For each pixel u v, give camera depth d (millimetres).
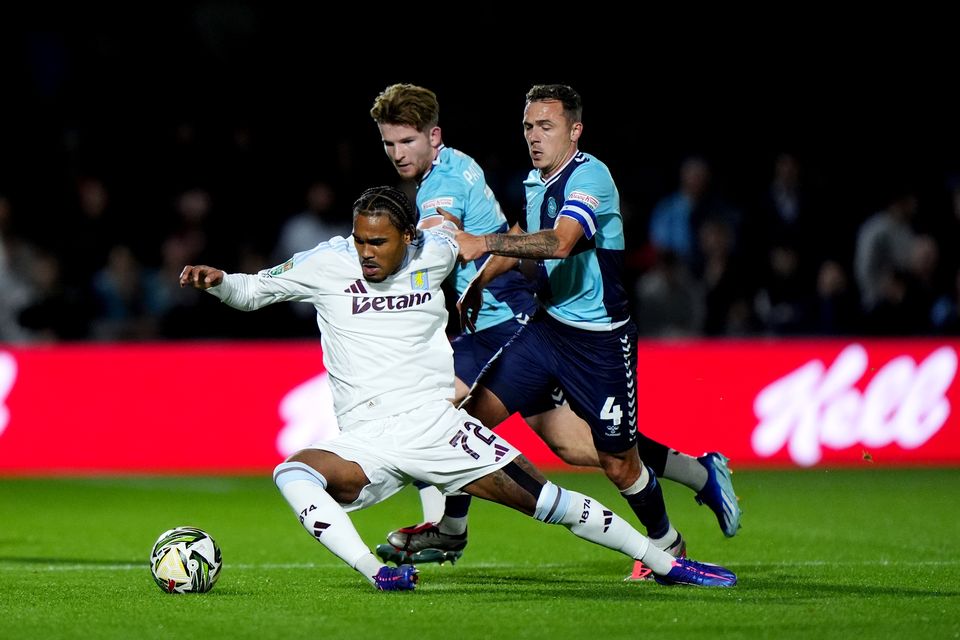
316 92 62344
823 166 62500
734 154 63250
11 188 53656
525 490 20125
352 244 20453
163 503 37406
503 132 62781
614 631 17500
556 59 64438
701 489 25297
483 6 64562
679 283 50688
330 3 63812
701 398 44125
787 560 27047
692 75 64812
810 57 65125
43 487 40750
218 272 19828
